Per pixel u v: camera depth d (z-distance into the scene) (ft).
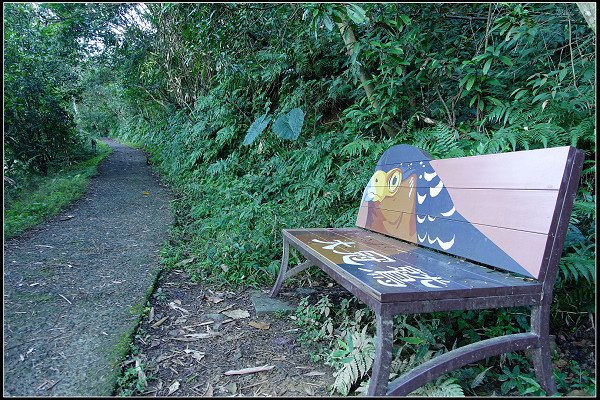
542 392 4.70
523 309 6.45
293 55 14.85
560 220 4.51
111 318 6.66
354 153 11.31
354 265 5.40
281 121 13.60
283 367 5.60
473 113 10.35
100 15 20.92
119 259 10.02
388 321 4.07
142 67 29.17
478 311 6.66
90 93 56.75
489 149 7.87
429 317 6.53
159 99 33.47
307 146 14.16
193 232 13.06
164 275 9.27
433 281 4.62
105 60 29.78
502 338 4.52
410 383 4.08
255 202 13.10
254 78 16.62
